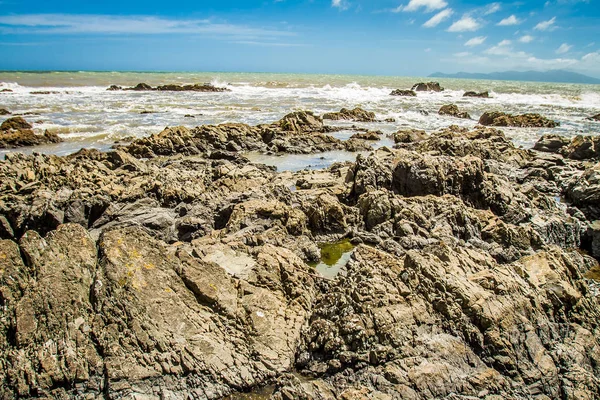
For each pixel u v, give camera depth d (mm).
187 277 11625
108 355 9570
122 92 84000
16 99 63969
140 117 51594
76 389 9180
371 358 9992
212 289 11562
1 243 10633
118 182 22031
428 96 98188
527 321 10758
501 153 33031
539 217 20203
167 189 21125
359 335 10281
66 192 19016
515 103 82188
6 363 9125
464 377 9609
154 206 20031
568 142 37719
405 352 9930
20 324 9578
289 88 109562
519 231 17516
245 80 135625
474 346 10258
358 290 11367
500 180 23484
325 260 17172
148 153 34719
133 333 9977
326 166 33156
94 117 50156
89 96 72812
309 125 47312
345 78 183375
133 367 9516
